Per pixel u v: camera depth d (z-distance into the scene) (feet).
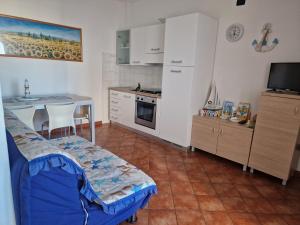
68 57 12.96
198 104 10.93
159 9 13.30
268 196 7.35
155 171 8.78
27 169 3.37
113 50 15.24
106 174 5.55
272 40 9.08
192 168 9.19
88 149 6.94
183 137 10.93
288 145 7.82
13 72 11.06
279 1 8.71
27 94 11.55
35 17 11.34
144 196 5.31
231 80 10.62
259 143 8.56
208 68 10.91
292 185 8.17
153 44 12.62
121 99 14.38
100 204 4.43
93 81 14.52
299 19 8.30
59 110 9.57
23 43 11.12
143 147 11.36
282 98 7.77
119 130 14.23
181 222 5.87
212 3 10.81
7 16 10.43
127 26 15.49
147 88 14.69
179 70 10.57
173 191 7.36
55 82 12.67
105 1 14.15
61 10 12.23
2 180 3.32
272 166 8.30
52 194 3.85
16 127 4.99
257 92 9.80
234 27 10.16
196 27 9.62
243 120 9.69
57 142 7.41
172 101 11.12
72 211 4.23
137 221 5.83
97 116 15.20
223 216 6.21
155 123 12.30
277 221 6.13
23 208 3.56
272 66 8.62
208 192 7.41
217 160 10.12
